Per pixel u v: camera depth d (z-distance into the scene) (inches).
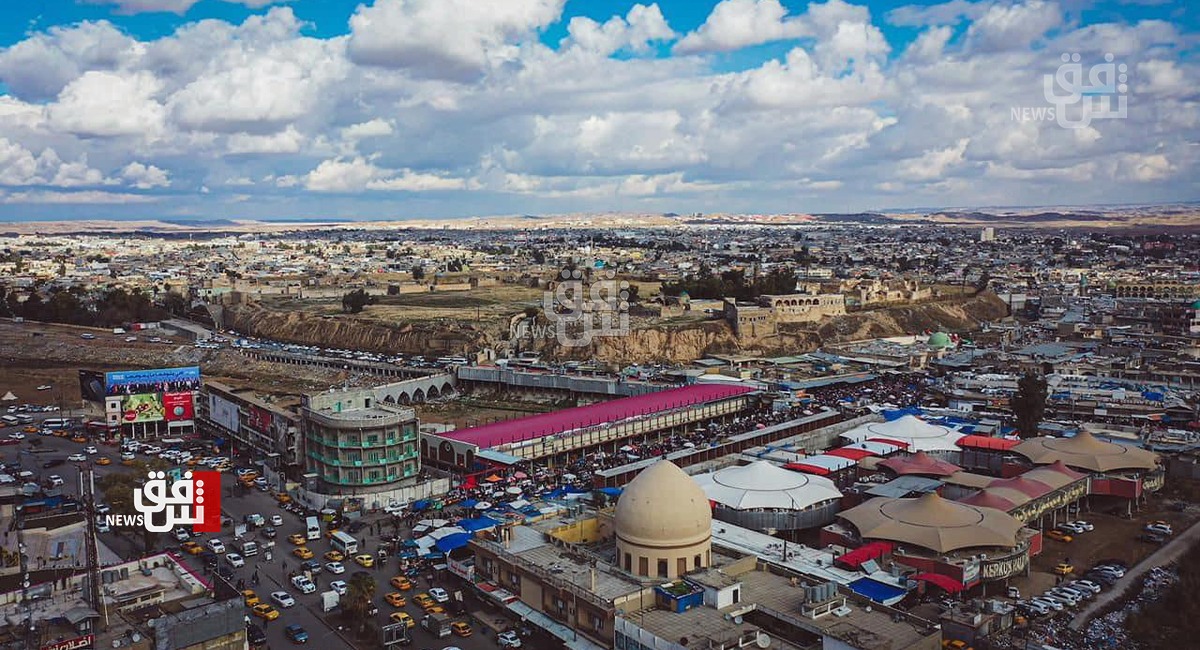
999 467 7618.1
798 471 7071.9
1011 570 5344.5
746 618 4466.0
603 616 4414.4
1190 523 6604.3
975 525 5477.4
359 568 5866.1
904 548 5418.3
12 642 3747.5
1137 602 5201.8
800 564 5260.8
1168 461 7736.2
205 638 3897.6
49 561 4985.2
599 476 7367.1
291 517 6963.6
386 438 7293.3
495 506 6983.3
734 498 6309.1
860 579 4992.6
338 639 4837.6
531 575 4936.0
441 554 5880.9
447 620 4901.6
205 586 4419.3
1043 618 4960.6
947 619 4667.8
